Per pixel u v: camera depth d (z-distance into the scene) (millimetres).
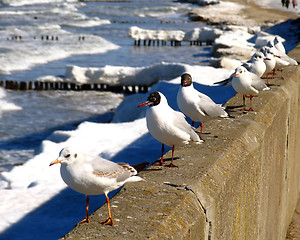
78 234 4613
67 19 95625
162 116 6289
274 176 9883
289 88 11531
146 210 5125
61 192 12383
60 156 4660
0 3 115375
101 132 17859
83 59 54812
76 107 35625
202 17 95750
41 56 54562
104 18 102438
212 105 8086
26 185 13445
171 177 6051
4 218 10641
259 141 8078
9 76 44906
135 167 5242
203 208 5516
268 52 13477
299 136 13289
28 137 28547
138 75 37781
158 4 136500
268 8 107000
